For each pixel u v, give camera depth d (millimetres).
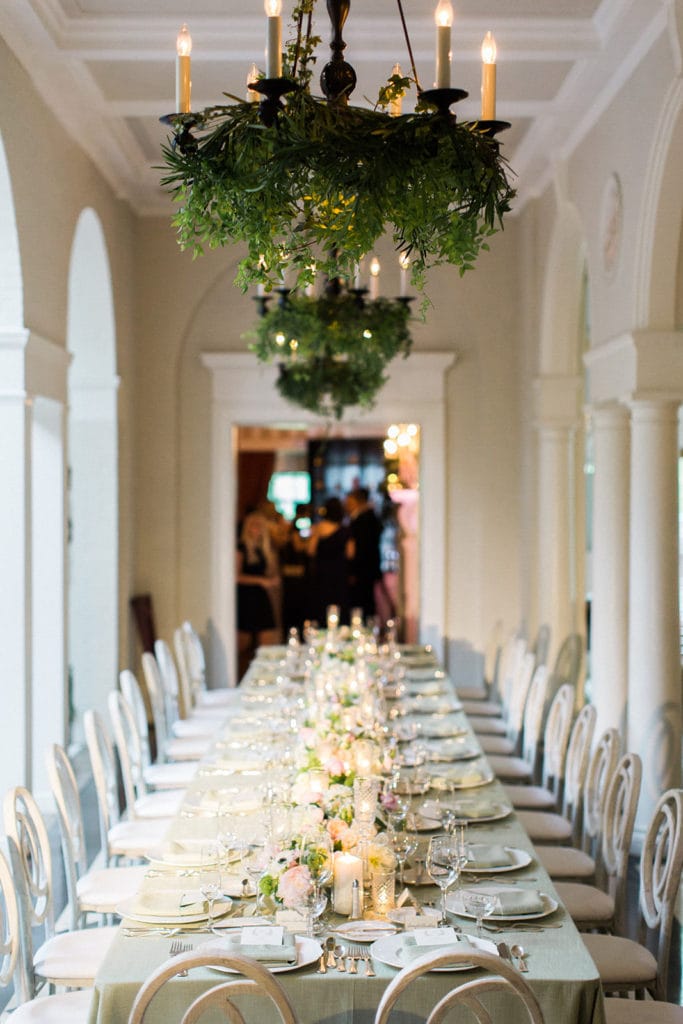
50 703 6777
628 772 4410
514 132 7555
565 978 3059
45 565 6746
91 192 7711
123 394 9062
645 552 6059
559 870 4758
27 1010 3482
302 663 7895
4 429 5828
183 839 4133
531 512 9250
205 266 9664
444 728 6102
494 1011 3078
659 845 3996
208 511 9852
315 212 3375
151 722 9531
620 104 6219
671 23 5012
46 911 3963
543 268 8711
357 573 11453
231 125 3166
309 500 12469
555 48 5852
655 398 5922
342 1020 3068
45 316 6344
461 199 3146
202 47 5832
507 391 9742
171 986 3072
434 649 9898
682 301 5914
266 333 6543
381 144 2965
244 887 3645
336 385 7793
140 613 9430
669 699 6020
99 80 6363
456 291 9781
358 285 6484
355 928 3340
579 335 8773
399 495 10867
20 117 5805
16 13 5332
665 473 6020
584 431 9383
